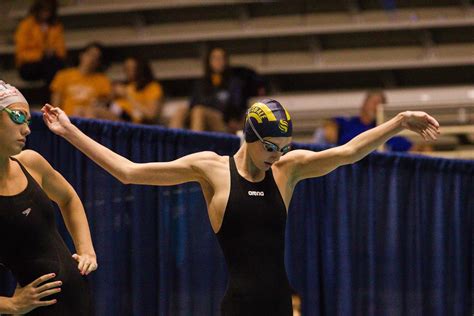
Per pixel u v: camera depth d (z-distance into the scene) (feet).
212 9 82.99
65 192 32.22
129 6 83.20
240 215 30.14
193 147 43.11
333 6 81.41
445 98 75.20
